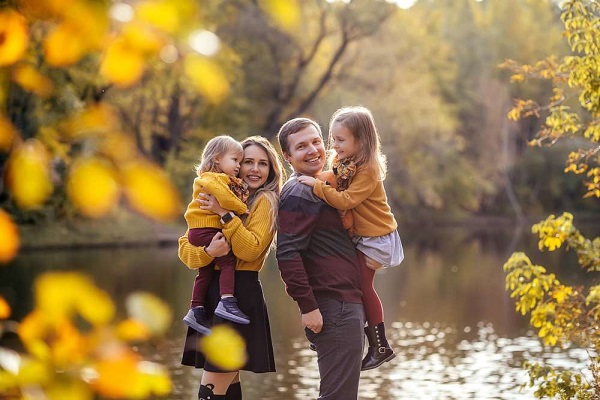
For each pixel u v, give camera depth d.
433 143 51.28
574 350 14.32
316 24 40.59
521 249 37.16
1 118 0.86
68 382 0.80
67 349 0.81
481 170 60.25
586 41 6.70
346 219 4.29
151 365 0.82
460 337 15.89
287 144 4.43
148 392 0.81
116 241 33.34
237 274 4.33
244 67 40.88
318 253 4.25
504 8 62.72
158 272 24.94
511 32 61.78
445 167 52.59
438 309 19.55
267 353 4.35
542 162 61.66
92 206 0.80
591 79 6.69
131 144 0.83
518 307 6.79
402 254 4.43
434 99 48.28
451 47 60.28
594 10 6.68
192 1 0.81
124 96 30.52
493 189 57.31
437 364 13.44
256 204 4.33
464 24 62.28
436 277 26.14
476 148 60.22
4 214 0.84
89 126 0.84
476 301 20.84
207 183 4.20
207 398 4.27
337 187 4.27
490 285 24.03
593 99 6.74
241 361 0.89
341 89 42.53
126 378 0.80
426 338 15.84
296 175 4.41
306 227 4.19
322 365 4.27
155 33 0.81
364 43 43.34
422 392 11.55
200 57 0.82
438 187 52.34
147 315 0.83
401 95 44.91
